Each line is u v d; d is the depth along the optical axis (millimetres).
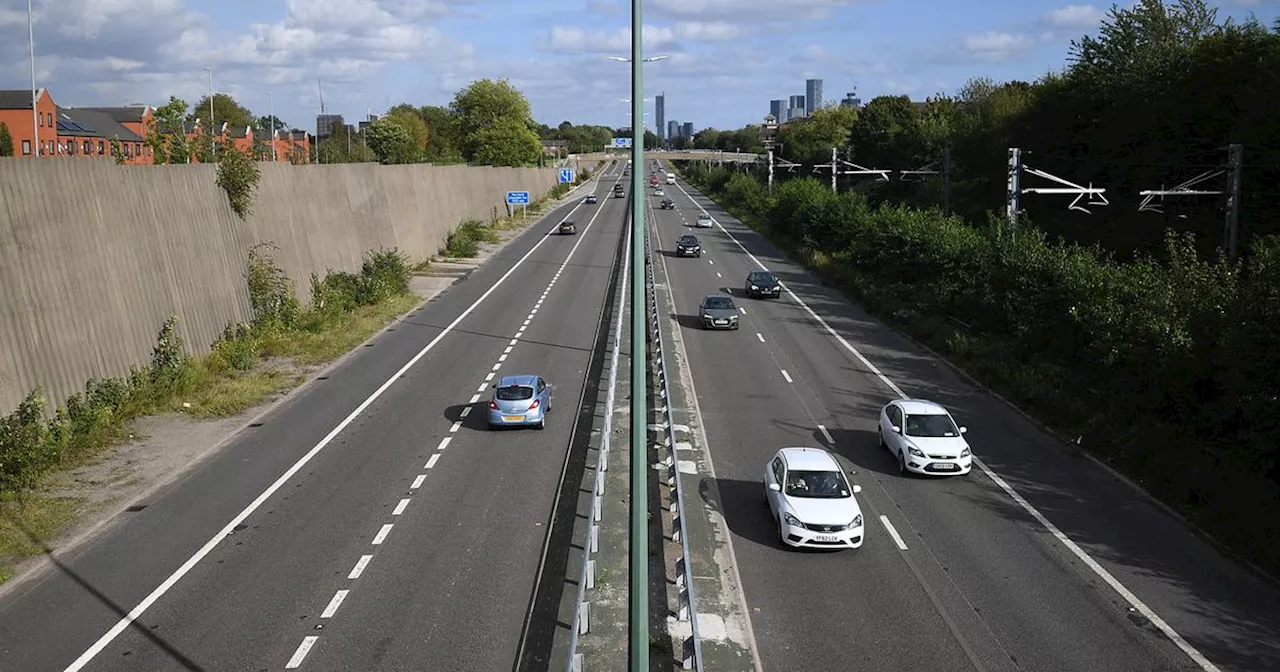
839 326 51156
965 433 31281
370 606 18516
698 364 41312
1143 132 58781
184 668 16266
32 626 17750
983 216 78625
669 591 19359
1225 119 50594
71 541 21688
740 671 16328
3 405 25859
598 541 21766
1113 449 28547
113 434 29141
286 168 50219
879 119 115312
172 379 33656
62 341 29031
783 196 95875
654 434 30422
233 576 19875
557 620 17969
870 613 18531
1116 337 32906
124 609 18422
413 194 77188
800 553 21453
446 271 72250
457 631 17531
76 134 98188
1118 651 17156
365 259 61031
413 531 22328
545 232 106188
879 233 64562
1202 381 28516
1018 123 76312
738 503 24625
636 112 15648
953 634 17719
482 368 40062
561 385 37188
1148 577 20312
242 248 43594
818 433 31078
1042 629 17953
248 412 32812
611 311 55031
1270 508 22125
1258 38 51312
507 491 25109
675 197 170500
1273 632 17938
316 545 21500
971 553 21547
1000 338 43406
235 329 41250
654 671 16172
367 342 45594
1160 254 48625
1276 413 23906
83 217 31203
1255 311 25797
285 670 16188
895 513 24031
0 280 26766
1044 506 24625
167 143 50875
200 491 25047
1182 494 24484
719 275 71812
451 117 179625
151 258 35250
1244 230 43969
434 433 30516
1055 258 40844
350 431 30703
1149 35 63438
